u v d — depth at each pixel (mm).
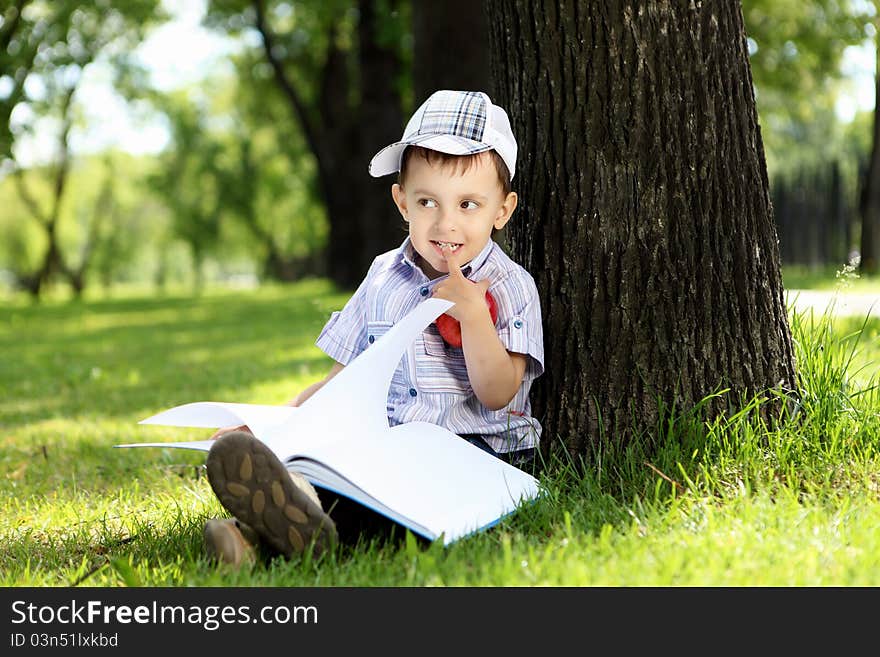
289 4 22562
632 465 3018
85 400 6969
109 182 46969
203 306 22922
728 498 2793
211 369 8391
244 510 2316
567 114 3240
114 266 54594
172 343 12141
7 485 4074
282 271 49938
